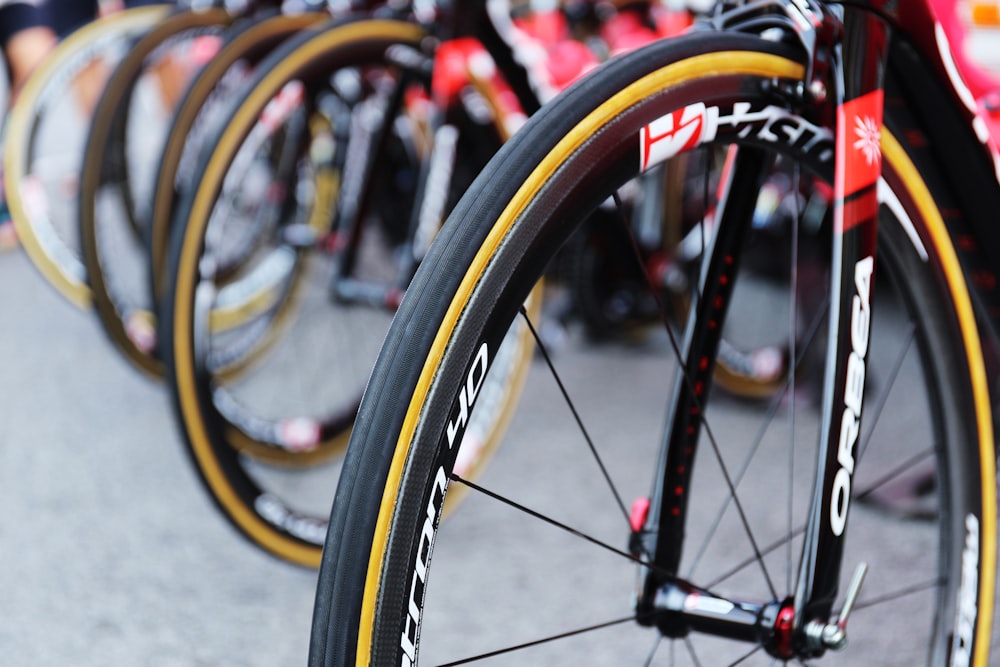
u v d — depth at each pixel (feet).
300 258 9.57
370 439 2.80
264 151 9.72
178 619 6.13
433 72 7.14
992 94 5.04
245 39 7.97
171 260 6.15
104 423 8.96
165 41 9.08
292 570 6.74
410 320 2.86
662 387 10.06
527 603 6.37
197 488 7.85
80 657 5.73
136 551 6.89
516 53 7.57
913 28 3.69
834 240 3.52
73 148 17.49
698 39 3.32
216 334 10.68
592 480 8.07
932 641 4.38
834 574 3.45
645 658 5.80
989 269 4.28
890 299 11.95
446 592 6.46
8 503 7.48
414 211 7.29
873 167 3.56
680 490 3.74
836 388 3.46
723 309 3.78
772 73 3.46
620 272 10.27
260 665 5.72
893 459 8.41
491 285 2.92
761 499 7.73
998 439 4.75
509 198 2.96
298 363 10.48
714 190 10.10
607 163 3.09
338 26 6.73
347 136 9.20
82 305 10.14
